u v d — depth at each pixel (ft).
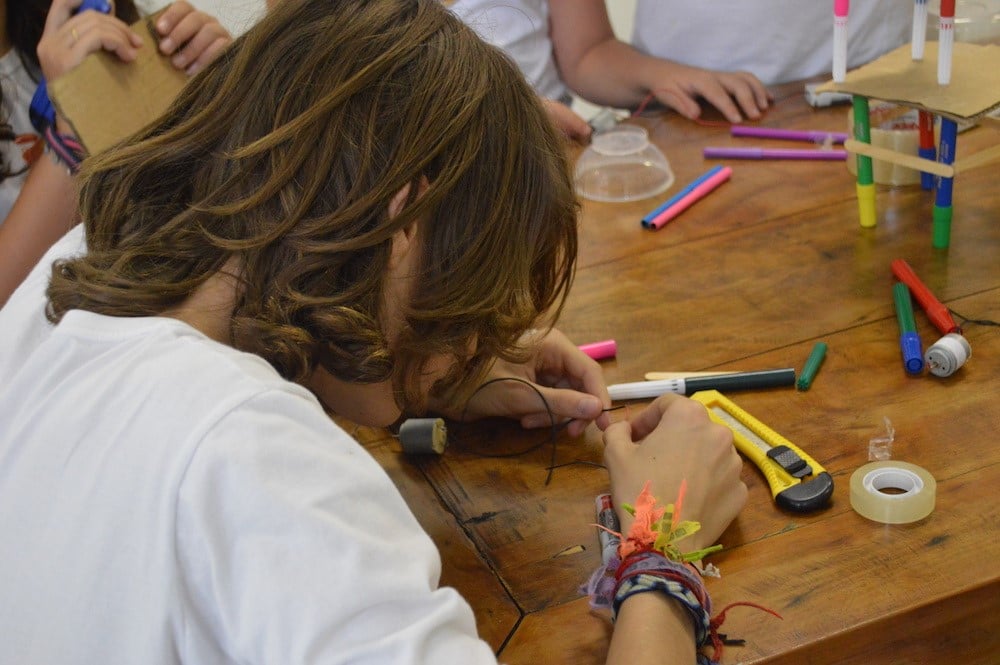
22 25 4.90
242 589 1.82
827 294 3.64
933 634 2.41
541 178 2.44
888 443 2.88
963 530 2.54
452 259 2.31
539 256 2.57
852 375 3.21
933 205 4.09
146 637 1.85
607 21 6.05
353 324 2.18
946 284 3.59
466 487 2.99
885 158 3.82
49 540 1.95
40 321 2.54
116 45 3.75
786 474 2.78
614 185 4.49
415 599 1.88
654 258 4.00
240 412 1.92
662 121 5.16
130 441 1.94
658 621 2.25
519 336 2.69
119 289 2.27
